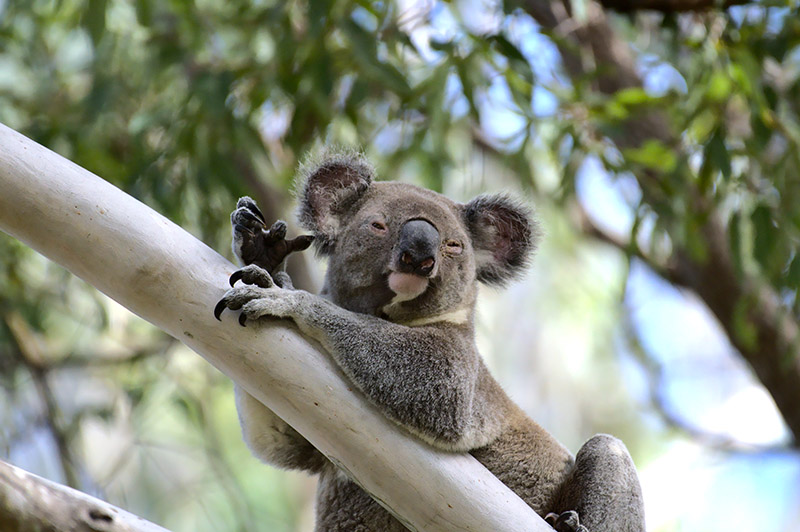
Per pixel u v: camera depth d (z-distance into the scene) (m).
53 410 12.20
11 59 13.53
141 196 10.89
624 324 14.16
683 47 11.84
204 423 12.24
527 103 10.39
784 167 10.27
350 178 7.54
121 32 12.41
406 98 10.91
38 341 13.47
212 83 10.66
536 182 12.78
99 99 11.41
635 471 7.05
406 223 6.97
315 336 6.07
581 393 18.05
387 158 12.02
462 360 6.65
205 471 12.67
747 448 13.56
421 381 6.27
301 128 10.87
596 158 11.41
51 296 12.61
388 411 6.08
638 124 12.17
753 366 12.16
